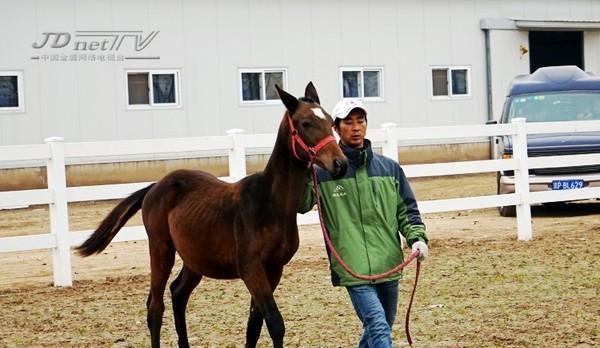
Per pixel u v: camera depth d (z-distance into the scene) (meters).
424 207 13.34
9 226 17.47
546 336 7.80
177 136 22.47
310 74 24.06
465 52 26.36
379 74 25.12
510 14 26.97
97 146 11.58
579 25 27.81
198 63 22.67
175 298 7.52
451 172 13.52
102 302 10.20
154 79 22.27
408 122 25.47
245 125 23.23
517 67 27.11
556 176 15.48
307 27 24.00
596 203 18.16
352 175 6.00
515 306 9.07
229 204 6.68
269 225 6.38
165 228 7.34
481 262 11.79
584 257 11.85
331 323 8.69
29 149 11.24
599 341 7.59
